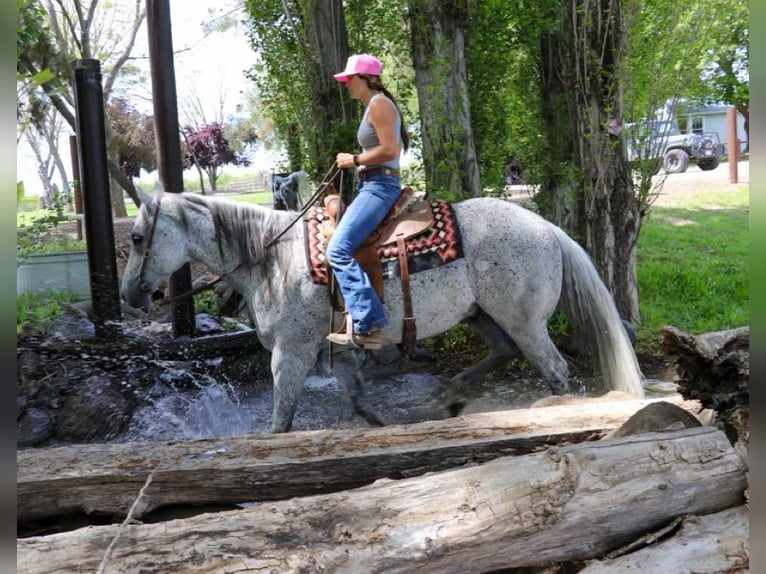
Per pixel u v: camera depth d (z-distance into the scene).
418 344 6.24
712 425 2.74
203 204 4.06
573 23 6.23
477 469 2.33
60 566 1.89
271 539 2.03
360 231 3.68
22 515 2.71
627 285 6.46
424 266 3.83
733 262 9.14
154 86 5.76
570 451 2.38
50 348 5.09
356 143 7.05
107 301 5.59
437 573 2.10
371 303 3.62
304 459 2.84
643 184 6.54
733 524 2.23
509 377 5.73
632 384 4.04
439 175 6.53
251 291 4.05
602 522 2.23
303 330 3.91
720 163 18.39
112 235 5.68
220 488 2.79
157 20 5.69
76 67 5.52
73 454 2.92
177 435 4.75
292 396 3.93
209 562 1.92
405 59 7.28
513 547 2.16
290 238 3.96
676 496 2.30
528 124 7.08
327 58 7.16
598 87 6.25
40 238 7.22
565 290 4.17
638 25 6.23
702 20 6.97
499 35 6.92
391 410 5.00
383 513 2.16
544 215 7.13
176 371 5.28
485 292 3.96
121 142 17.84
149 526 2.05
